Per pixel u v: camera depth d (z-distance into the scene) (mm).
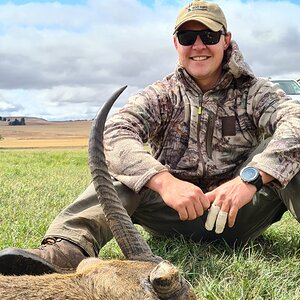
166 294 806
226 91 1532
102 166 1041
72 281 855
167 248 1608
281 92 1518
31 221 1988
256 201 1521
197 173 1543
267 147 1398
